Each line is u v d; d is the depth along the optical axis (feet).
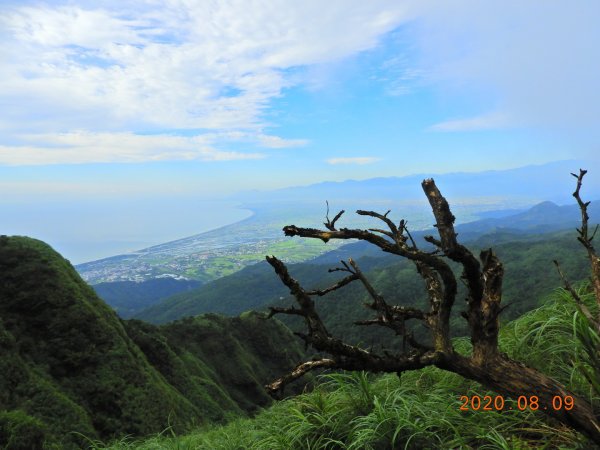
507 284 213.46
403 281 283.59
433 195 5.20
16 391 91.30
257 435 10.23
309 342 5.11
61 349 110.52
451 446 6.89
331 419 8.64
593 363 6.25
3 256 127.13
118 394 105.50
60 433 84.23
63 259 139.13
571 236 306.76
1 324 106.42
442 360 5.62
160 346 154.20
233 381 189.57
